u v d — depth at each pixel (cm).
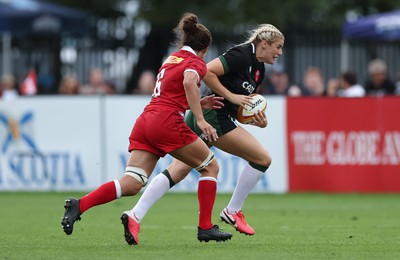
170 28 8300
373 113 5328
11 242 3009
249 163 3020
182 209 4491
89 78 7050
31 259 2503
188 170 2906
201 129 2730
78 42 7069
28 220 3891
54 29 7225
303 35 7056
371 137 5334
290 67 7044
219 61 2956
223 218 3047
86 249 2762
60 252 2678
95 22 8631
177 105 2752
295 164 5369
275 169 5381
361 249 2780
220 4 8356
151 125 2736
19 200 4938
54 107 5388
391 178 5347
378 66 6081
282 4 8506
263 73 3056
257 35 3016
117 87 7081
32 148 5400
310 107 5344
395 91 6075
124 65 7125
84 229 3503
